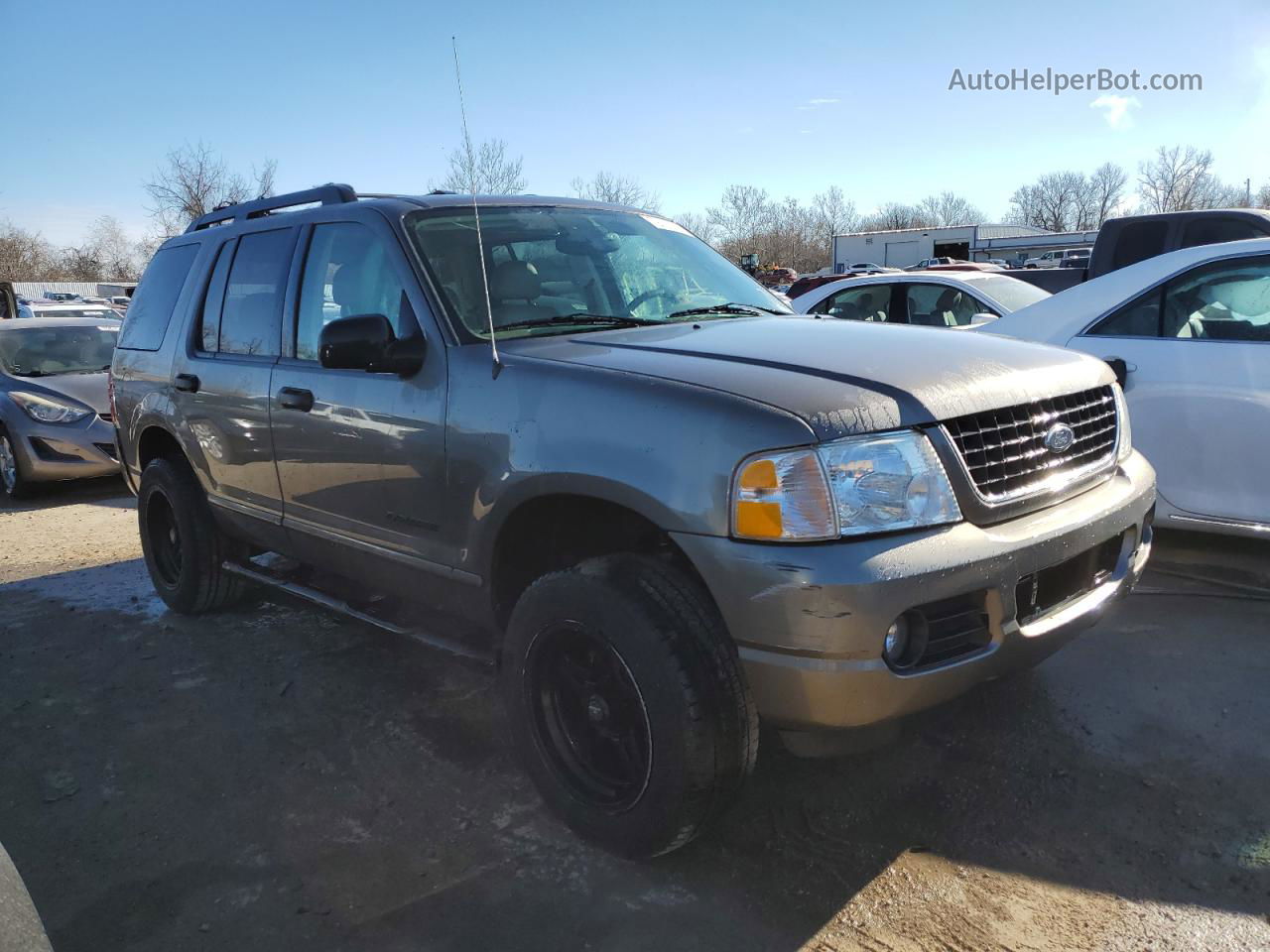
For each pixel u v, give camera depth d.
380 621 3.57
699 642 2.44
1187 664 3.70
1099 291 4.82
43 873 2.77
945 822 2.80
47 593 5.49
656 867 2.66
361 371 3.37
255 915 2.54
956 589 2.31
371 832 2.91
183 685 4.06
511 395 2.82
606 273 3.64
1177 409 4.41
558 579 2.66
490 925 2.46
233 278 4.23
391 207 3.48
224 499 4.29
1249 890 2.45
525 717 2.85
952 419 2.43
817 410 2.32
